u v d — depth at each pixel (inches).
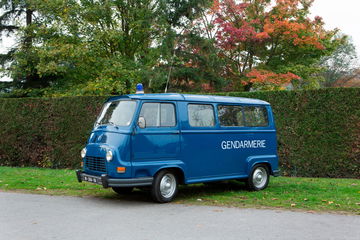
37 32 844.6
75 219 251.1
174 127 326.6
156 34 828.0
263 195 345.7
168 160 319.3
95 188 383.9
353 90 469.4
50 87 861.2
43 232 218.7
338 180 443.8
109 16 804.0
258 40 867.4
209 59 810.2
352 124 468.1
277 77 809.5
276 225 234.4
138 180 297.7
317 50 945.5
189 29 818.2
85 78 875.4
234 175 366.3
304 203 302.2
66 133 578.2
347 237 208.2
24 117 606.2
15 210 278.2
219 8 914.7
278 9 892.0
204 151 343.9
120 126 310.2
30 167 595.8
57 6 786.2
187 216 260.7
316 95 487.2
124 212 274.2
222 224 237.6
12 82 915.4
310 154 489.1
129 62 828.6
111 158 297.7
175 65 795.4
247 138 381.4
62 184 402.3
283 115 504.1
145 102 314.7
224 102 370.0
